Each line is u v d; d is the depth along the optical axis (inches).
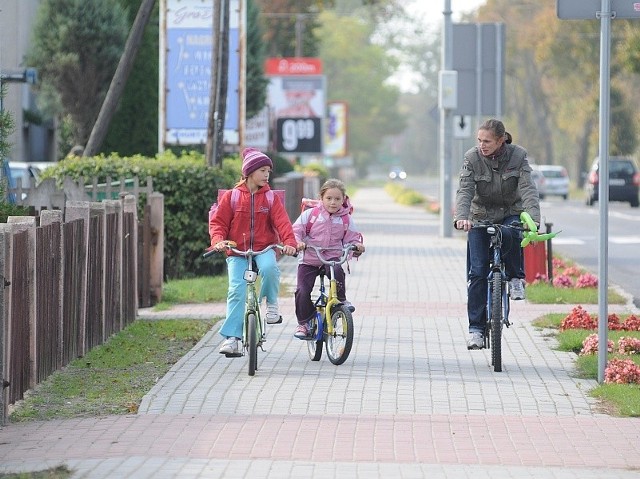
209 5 3228.3
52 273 1376.7
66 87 3663.9
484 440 1077.1
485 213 1441.9
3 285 1147.9
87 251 1528.1
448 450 1040.2
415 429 1115.9
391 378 1369.3
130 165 2534.5
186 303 2119.8
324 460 1000.9
